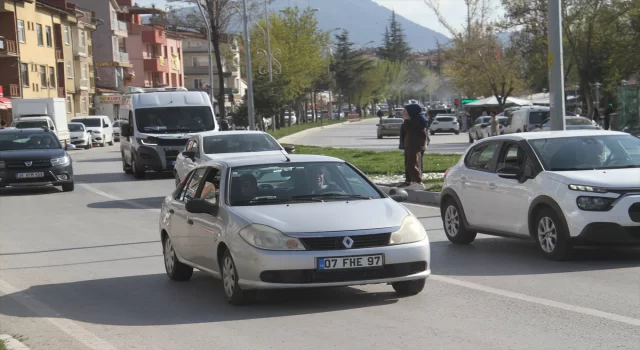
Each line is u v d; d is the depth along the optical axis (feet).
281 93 212.43
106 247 47.50
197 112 101.45
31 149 87.35
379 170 89.61
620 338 23.76
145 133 99.30
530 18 170.19
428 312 27.94
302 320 27.40
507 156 41.45
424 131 69.10
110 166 127.54
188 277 35.94
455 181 44.21
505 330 25.18
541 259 38.24
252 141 69.21
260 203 30.81
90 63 312.50
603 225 35.94
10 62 233.14
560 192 36.99
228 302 30.48
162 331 26.84
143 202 73.61
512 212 39.91
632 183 36.37
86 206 71.92
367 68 508.94
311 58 278.67
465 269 36.40
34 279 38.06
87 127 212.84
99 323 28.50
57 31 274.16
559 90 56.29
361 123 404.77
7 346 24.29
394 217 29.32
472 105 229.86
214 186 32.73
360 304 29.48
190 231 33.19
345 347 23.80
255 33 266.98
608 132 41.27
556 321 26.11
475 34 206.08
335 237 28.12
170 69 402.93
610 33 159.63
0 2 227.40
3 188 93.40
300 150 132.05
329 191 31.78
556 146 39.99
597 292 30.42
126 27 361.10
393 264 28.43
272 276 27.99
